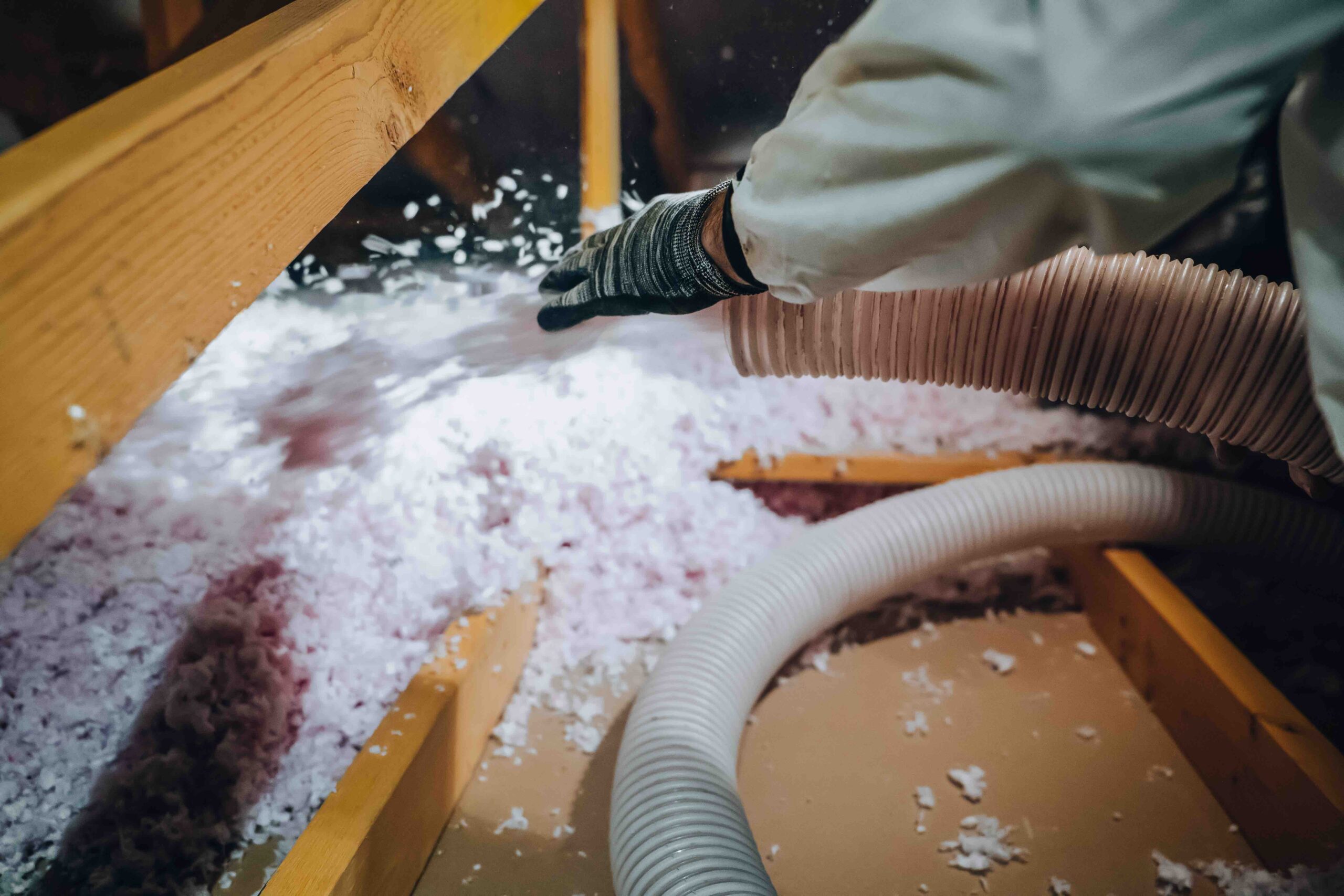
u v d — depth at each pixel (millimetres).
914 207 549
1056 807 1275
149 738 1148
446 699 1162
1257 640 1599
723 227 710
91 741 1133
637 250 810
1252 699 1213
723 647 1298
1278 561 1585
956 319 875
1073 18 475
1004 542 1571
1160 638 1410
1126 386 893
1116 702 1469
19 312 434
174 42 1606
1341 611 1642
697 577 1661
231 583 1304
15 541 458
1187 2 456
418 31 729
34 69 1872
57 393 462
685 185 2506
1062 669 1544
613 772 1312
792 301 700
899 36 521
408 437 1490
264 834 1138
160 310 517
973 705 1459
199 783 1142
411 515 1436
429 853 1161
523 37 2154
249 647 1223
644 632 1560
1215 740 1276
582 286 875
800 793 1292
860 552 1481
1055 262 845
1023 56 486
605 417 1693
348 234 1975
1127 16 465
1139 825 1247
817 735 1394
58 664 1174
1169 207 521
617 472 1660
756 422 1813
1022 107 494
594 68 1728
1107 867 1187
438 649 1259
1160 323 839
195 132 517
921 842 1221
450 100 2072
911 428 1858
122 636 1201
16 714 1130
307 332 1622
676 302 818
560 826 1226
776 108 2420
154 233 502
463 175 2137
